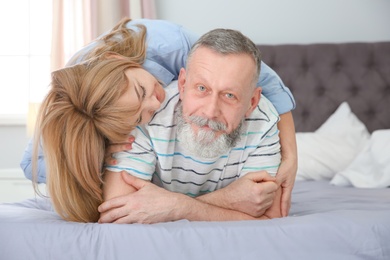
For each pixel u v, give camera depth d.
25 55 4.27
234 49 1.46
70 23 3.94
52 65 3.90
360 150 3.49
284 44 3.91
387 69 3.79
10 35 4.27
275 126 1.77
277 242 1.34
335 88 3.80
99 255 1.33
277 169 1.76
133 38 1.76
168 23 1.85
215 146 1.52
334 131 3.66
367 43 3.86
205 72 1.45
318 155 3.43
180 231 1.35
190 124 1.52
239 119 1.52
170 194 1.56
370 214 1.46
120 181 1.59
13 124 4.04
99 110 1.49
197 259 1.32
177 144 1.63
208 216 1.58
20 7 4.26
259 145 1.73
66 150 1.49
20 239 1.36
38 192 1.65
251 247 1.33
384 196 2.61
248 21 4.02
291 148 1.85
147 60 1.76
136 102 1.50
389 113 3.76
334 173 3.40
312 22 4.02
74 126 1.49
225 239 1.34
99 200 1.57
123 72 1.51
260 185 1.63
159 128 1.60
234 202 1.64
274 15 4.02
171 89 1.65
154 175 1.73
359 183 3.06
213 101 1.46
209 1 4.01
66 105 1.50
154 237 1.34
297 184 3.17
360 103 3.78
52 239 1.35
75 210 1.54
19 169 3.85
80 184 1.53
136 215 1.53
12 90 4.29
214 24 4.02
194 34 1.86
